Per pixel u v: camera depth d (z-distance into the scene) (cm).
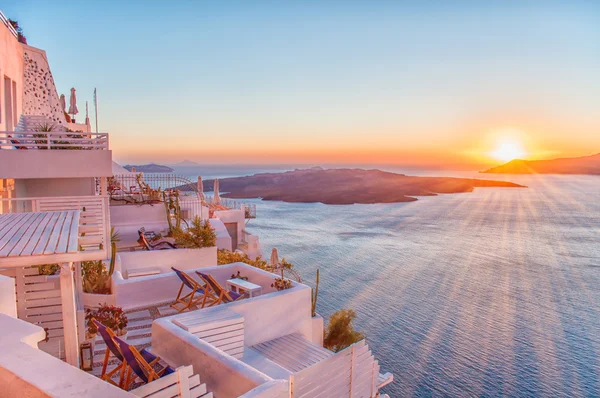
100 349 705
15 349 228
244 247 2161
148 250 1328
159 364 605
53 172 1145
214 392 525
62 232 565
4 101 1408
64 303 508
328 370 550
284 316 832
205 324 650
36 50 2027
